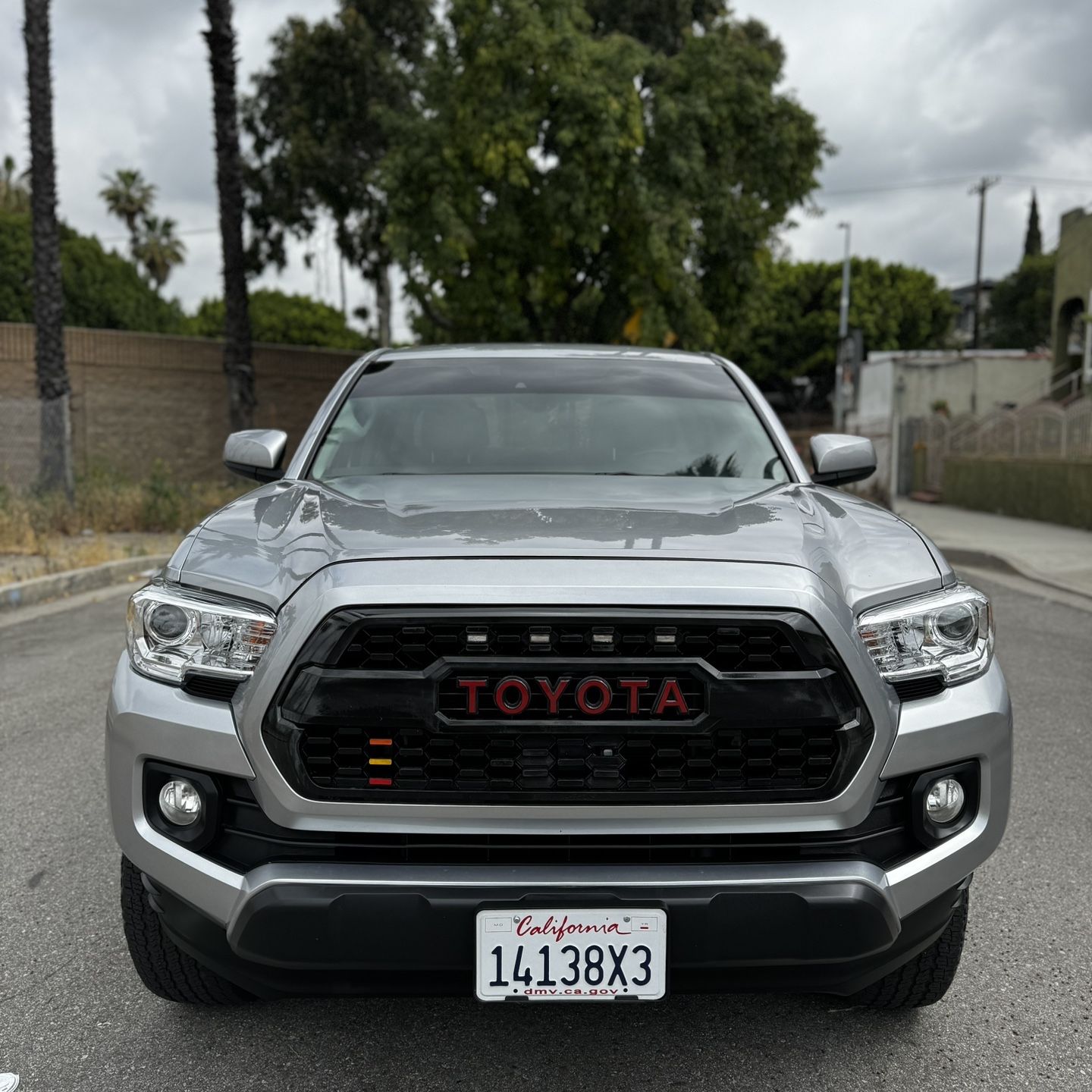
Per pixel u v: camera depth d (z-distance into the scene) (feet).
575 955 7.01
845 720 7.24
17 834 13.00
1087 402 59.57
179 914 7.61
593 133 59.16
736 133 64.39
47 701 19.16
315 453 11.31
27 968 9.90
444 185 61.16
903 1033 8.91
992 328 210.59
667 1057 8.52
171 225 204.54
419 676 7.07
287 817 7.19
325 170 84.17
